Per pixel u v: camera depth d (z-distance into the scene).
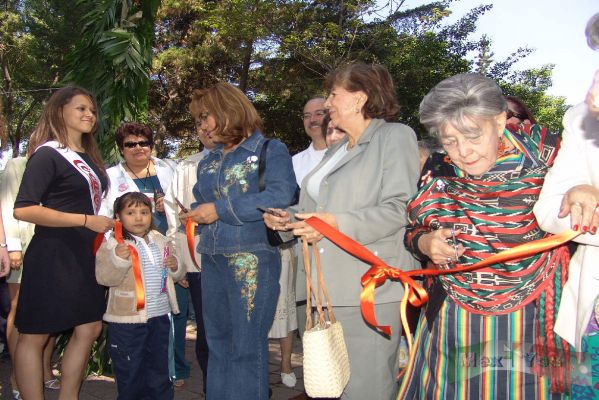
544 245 1.91
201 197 3.28
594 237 1.81
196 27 22.25
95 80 5.28
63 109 3.55
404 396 2.32
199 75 22.78
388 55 20.38
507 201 2.05
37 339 3.43
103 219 3.51
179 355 4.57
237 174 3.08
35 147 3.56
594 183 1.87
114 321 3.59
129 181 4.61
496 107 1.99
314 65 21.00
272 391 4.40
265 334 3.07
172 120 23.97
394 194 2.47
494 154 2.08
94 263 3.53
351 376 2.56
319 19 20.56
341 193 2.61
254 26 19.47
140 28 5.38
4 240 3.71
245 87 22.36
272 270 3.08
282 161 3.10
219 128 3.12
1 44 24.27
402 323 2.46
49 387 4.53
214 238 3.11
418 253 2.33
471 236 2.09
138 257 3.55
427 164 2.33
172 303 3.84
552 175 1.95
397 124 2.65
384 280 2.42
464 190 2.13
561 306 1.98
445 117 2.03
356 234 2.45
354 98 2.68
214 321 3.19
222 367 3.13
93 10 5.43
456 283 2.13
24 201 3.28
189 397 4.36
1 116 4.14
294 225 2.48
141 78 5.27
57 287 3.38
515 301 2.05
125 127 4.67
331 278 2.60
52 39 22.98
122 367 3.61
